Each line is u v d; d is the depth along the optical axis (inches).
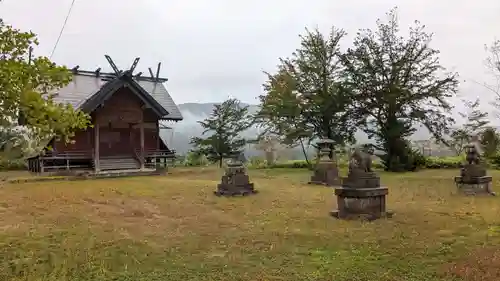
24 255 307.3
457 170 1089.4
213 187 705.6
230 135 1258.0
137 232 378.6
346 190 430.6
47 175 952.3
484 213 444.1
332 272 266.8
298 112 1167.0
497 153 1089.4
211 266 285.3
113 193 631.8
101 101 1000.9
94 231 379.2
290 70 1226.6
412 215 438.0
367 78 1155.9
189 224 413.1
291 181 845.2
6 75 229.9
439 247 312.2
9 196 596.7
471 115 1498.5
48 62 243.9
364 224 396.8
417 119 1149.1
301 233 365.1
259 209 495.8
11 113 239.0
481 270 260.7
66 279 265.1
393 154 1134.4
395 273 261.7
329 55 1214.9
